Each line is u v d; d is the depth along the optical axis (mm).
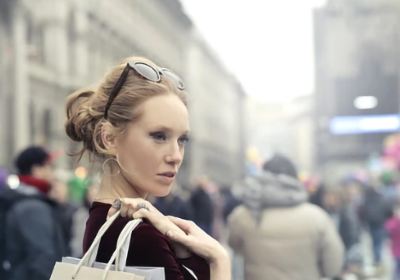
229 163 78312
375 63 42188
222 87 74250
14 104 19469
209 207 9656
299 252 3078
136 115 1154
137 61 1191
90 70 26391
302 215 3107
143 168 1159
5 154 18828
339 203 9852
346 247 8078
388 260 10898
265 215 3139
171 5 45812
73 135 1307
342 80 42844
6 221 3008
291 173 3180
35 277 2832
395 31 41781
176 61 50125
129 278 993
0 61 19062
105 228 1098
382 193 10562
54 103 22625
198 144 58312
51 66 22500
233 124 82688
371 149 42500
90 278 1042
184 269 1109
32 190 3006
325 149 43531
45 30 22828
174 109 1166
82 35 25453
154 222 1096
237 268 6484
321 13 43312
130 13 34969
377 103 42469
